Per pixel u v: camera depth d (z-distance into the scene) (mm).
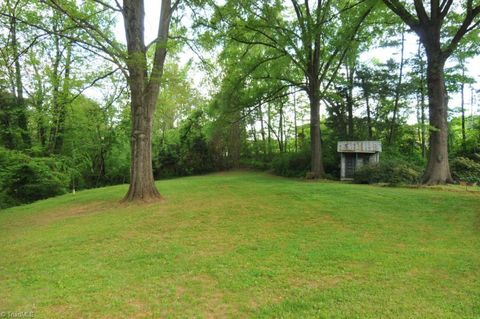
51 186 16906
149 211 8422
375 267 4367
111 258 4938
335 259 4688
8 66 9500
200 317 3113
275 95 18875
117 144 25125
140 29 9945
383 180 13812
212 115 19562
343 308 3234
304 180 17031
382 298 3445
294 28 15688
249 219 7332
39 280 4109
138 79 9914
